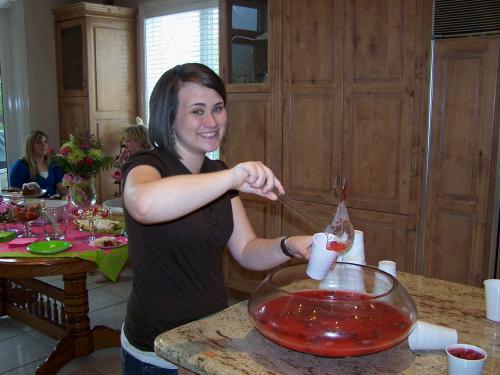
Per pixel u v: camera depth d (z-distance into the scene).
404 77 2.62
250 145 3.33
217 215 1.36
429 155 2.59
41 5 4.67
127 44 4.61
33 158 4.00
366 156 2.82
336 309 0.96
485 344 1.05
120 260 2.27
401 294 1.01
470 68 2.43
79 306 2.72
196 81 1.26
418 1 2.53
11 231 2.55
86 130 4.47
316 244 1.11
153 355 1.30
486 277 2.50
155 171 1.24
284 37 3.06
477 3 2.37
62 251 2.22
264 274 3.39
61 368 2.64
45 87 4.79
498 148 2.40
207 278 1.35
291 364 0.95
